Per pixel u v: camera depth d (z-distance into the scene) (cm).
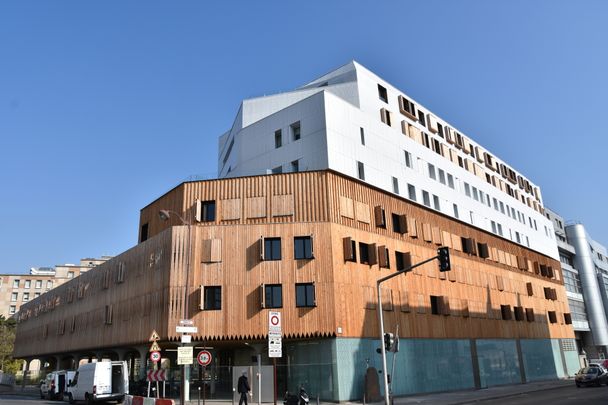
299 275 3194
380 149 4231
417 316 3791
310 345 3172
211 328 3116
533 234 6706
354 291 3297
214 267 3250
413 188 4466
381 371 3284
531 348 5369
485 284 4897
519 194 6750
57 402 3559
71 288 5469
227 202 3428
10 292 12244
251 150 4366
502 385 4550
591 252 8919
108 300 4284
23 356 7112
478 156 5912
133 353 4709
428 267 4119
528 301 5684
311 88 4694
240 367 2942
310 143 3891
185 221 3175
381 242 3681
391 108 4656
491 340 4672
